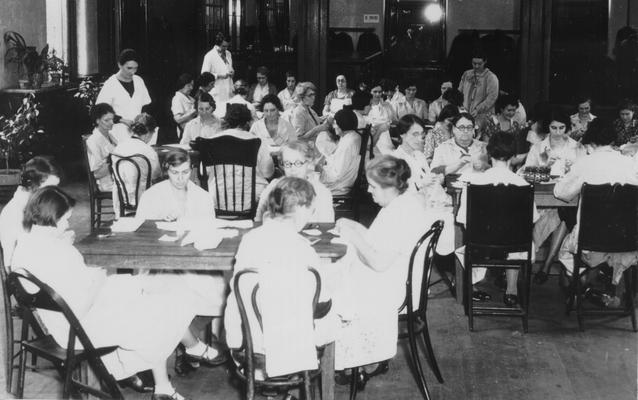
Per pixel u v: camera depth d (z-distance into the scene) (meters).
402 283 4.06
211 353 4.38
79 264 3.54
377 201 3.98
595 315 5.34
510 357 4.68
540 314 5.44
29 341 3.72
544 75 11.69
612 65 13.50
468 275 5.09
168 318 3.74
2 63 9.80
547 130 6.90
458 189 5.49
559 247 6.03
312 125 8.73
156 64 13.92
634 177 5.19
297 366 3.21
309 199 3.33
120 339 3.65
